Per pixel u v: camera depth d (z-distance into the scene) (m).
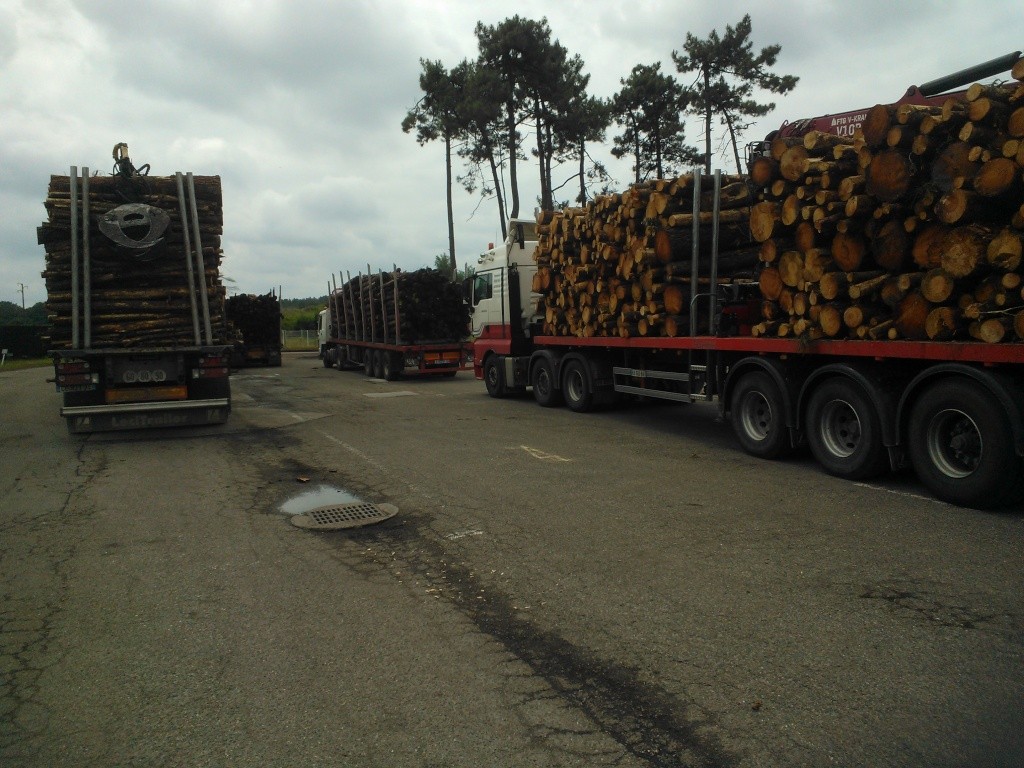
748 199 9.79
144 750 3.21
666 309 10.84
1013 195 6.09
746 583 4.96
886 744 3.15
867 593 4.74
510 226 16.05
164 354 11.67
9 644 4.27
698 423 12.14
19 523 6.72
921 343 6.77
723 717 3.38
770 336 8.76
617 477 8.19
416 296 21.61
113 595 4.99
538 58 31.97
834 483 7.72
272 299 32.00
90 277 11.20
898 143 6.96
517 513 6.80
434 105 36.78
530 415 13.62
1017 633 4.14
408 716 3.44
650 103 32.34
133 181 11.41
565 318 14.07
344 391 19.00
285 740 3.27
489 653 4.07
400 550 5.86
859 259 7.58
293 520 6.77
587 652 4.05
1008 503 6.46
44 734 3.35
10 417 14.37
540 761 3.08
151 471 8.96
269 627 4.45
